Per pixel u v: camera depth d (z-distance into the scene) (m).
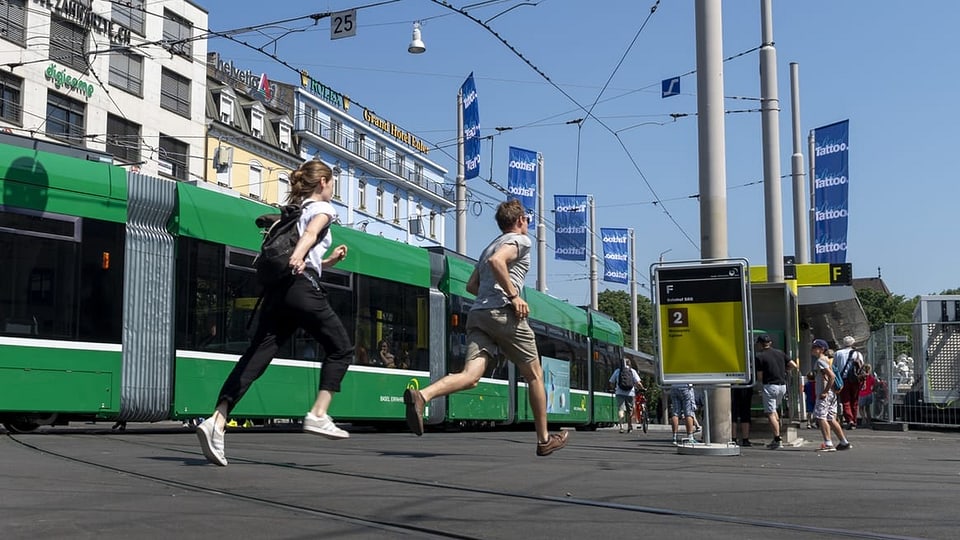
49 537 4.00
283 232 6.77
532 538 4.27
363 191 69.94
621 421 25.20
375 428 20.72
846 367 24.58
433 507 5.16
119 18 45.53
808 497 6.08
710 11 14.03
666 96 27.14
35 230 12.44
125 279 13.32
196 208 14.42
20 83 40.22
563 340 26.78
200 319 14.31
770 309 17.98
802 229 27.44
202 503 5.08
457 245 30.42
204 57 51.56
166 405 13.77
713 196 13.87
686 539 4.32
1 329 12.01
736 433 15.77
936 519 5.11
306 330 6.91
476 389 21.11
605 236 39.91
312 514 4.80
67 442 10.05
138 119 46.62
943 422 24.45
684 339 12.58
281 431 16.64
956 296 26.17
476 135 27.83
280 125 59.97
